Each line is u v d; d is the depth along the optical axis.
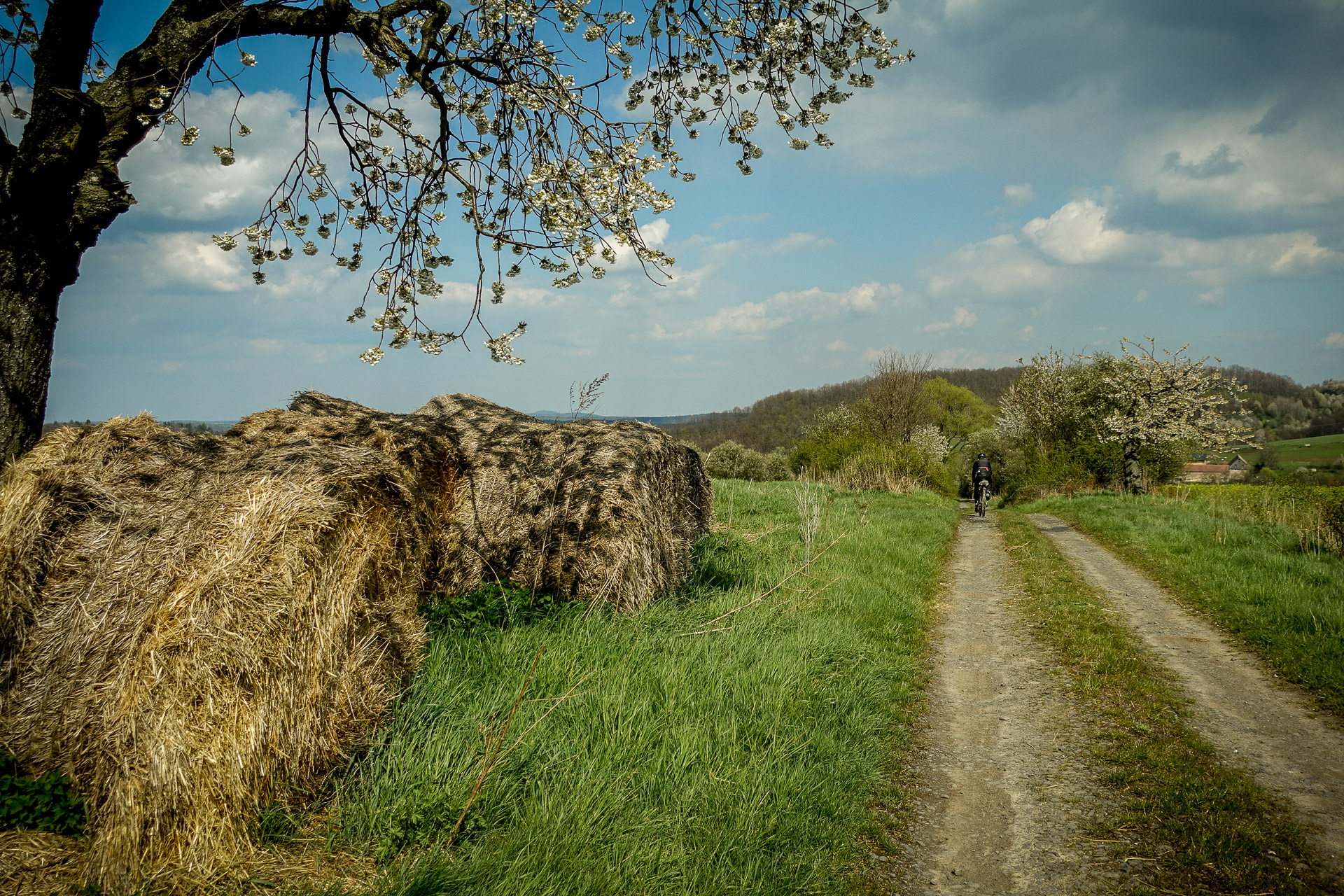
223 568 3.15
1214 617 8.01
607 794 3.51
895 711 5.43
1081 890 3.31
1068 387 27.69
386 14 4.39
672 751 4.06
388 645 4.00
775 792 3.81
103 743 2.86
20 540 3.59
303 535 3.41
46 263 4.07
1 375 3.96
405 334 4.74
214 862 2.83
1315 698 5.66
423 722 3.88
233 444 4.97
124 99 4.15
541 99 4.48
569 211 4.55
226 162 4.51
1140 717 5.35
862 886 3.36
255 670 3.11
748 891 3.08
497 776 3.50
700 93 5.28
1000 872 3.49
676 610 6.48
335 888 2.69
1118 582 10.10
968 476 46.16
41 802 2.97
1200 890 3.26
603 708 4.28
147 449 4.36
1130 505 17.94
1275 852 3.54
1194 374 23.16
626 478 6.41
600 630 5.57
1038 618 8.36
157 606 3.07
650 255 4.79
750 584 8.14
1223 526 12.26
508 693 4.35
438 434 6.36
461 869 2.88
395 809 3.17
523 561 6.21
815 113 5.07
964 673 6.61
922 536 14.02
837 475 27.44
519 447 6.80
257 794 3.05
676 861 3.21
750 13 4.94
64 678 3.31
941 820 4.02
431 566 6.15
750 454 34.28
